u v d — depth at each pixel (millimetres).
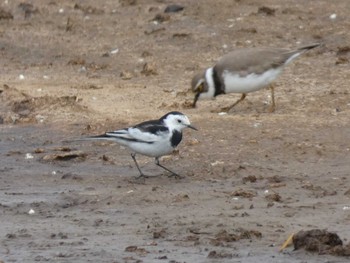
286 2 26562
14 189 15359
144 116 19109
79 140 17141
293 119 18484
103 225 13352
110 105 20000
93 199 14594
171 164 16422
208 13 25891
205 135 17656
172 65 22828
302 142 17172
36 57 24266
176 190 14922
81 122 18969
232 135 17641
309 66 21859
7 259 11898
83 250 12180
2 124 19219
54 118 19266
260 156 16656
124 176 15906
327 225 12930
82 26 26109
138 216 13695
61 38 25391
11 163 16906
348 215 13359
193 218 13461
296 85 20641
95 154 17250
